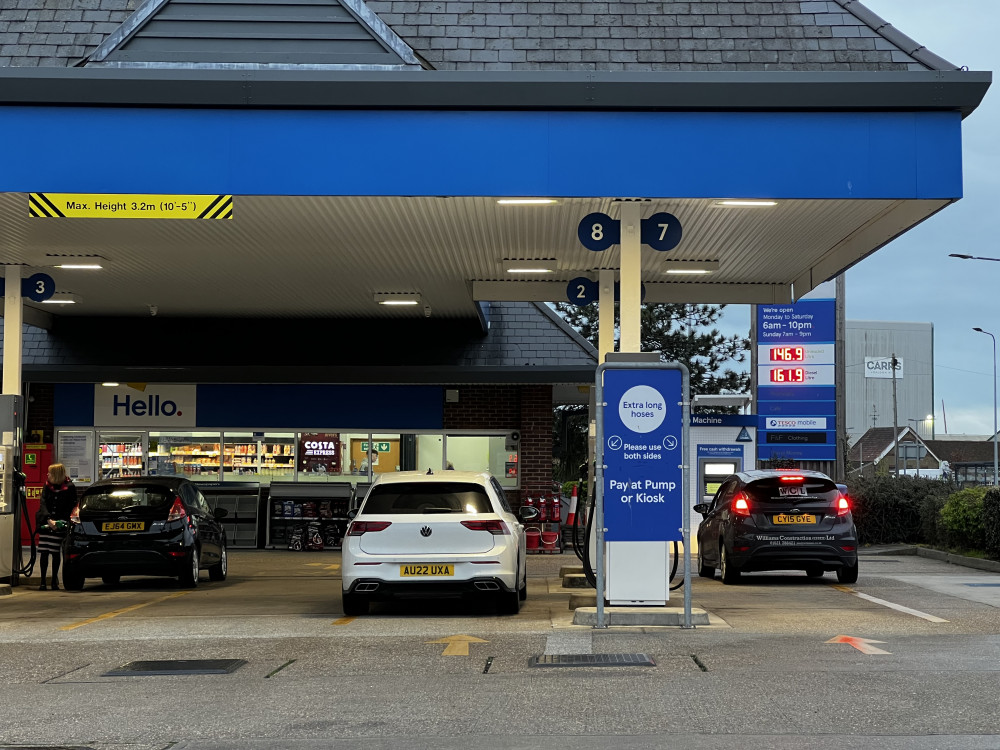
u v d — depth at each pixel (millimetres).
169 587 16422
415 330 24188
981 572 18516
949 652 8914
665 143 11812
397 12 12594
